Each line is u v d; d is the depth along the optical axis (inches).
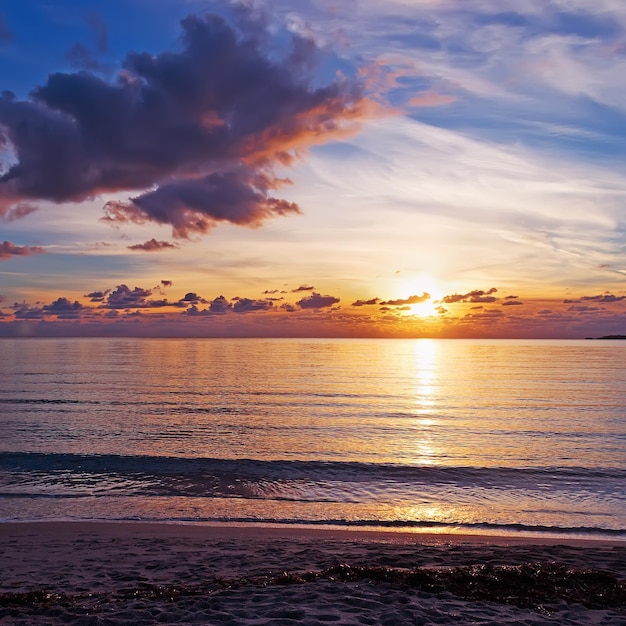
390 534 513.3
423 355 6820.9
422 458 952.3
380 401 1920.5
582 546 462.6
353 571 345.7
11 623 258.7
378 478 778.8
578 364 4539.9
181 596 300.7
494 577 333.4
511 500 661.9
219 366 4094.5
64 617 265.4
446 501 655.8
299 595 297.6
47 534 492.7
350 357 6023.6
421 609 274.7
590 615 275.4
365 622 255.4
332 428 1325.0
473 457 967.6
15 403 1777.8
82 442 1099.3
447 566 384.2
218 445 1082.7
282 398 2000.5
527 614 272.8
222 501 647.1
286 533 511.8
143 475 786.2
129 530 514.6
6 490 694.5
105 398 1939.0
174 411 1616.6
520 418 1507.1
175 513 593.0
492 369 3868.1
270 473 805.9
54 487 711.1
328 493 693.9
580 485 742.5
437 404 1834.4
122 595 307.0
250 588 313.1
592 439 1176.8
